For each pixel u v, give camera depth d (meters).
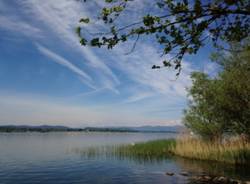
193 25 5.69
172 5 5.56
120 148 43.56
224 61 23.81
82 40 5.66
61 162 33.31
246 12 5.27
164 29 5.62
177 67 6.21
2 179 22.72
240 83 22.59
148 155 37.31
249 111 23.38
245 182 18.48
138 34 5.58
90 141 88.19
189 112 33.59
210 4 5.42
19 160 35.84
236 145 29.14
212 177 20.77
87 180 22.08
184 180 20.39
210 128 31.05
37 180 22.27
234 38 6.08
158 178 21.80
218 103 24.73
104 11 5.49
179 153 35.75
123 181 21.23
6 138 115.00
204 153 31.42
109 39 5.60
